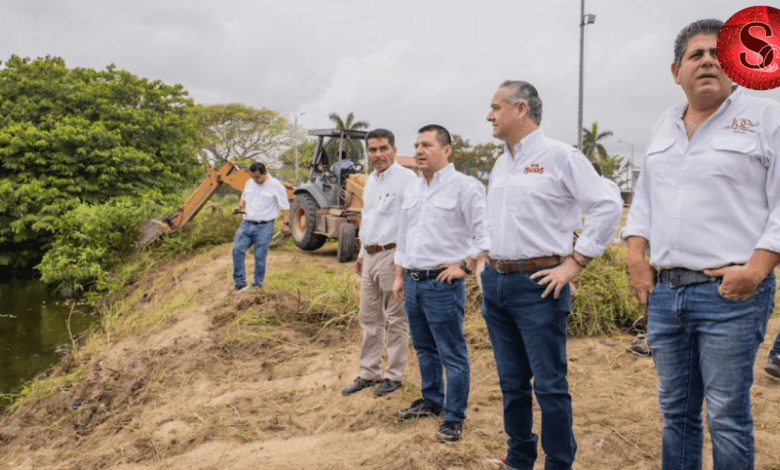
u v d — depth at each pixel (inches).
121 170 613.9
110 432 168.1
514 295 95.4
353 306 237.6
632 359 175.5
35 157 572.1
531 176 94.3
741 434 71.7
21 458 161.5
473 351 185.6
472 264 121.5
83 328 331.9
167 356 211.8
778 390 143.3
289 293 256.1
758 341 71.1
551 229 94.1
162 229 452.8
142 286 392.5
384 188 149.8
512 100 94.1
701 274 72.7
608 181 95.7
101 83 684.7
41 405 197.8
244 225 273.1
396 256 137.6
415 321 135.3
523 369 102.0
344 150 397.7
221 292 283.7
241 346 212.7
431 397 138.5
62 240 465.4
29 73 658.8
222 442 139.8
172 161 695.7
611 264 232.5
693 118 75.7
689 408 79.3
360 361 163.3
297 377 183.9
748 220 70.5
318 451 125.4
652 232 78.4
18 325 344.5
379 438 127.8
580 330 201.8
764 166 69.6
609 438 122.0
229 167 441.7
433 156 125.6
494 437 126.4
